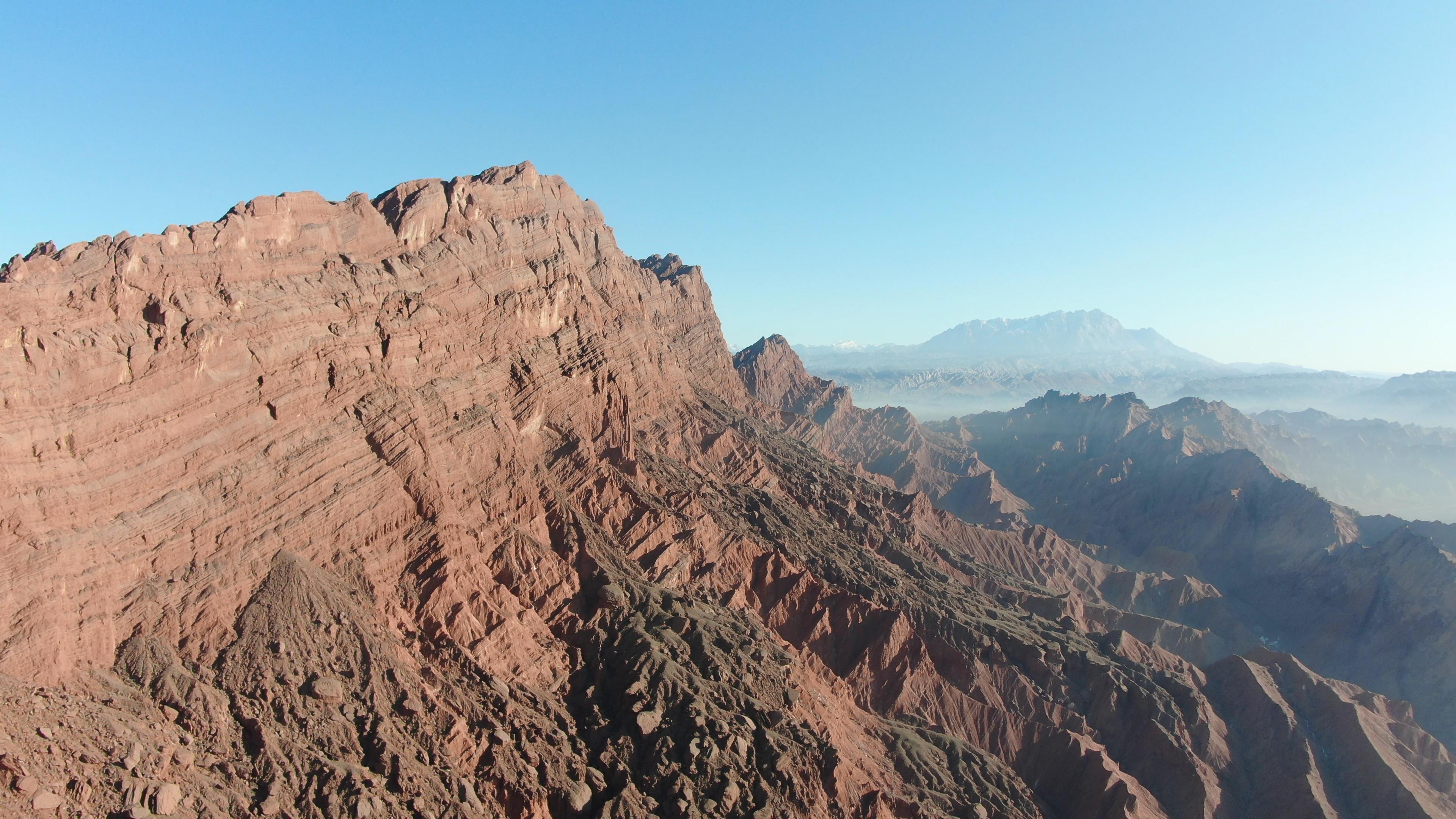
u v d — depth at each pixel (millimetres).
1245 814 76688
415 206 75625
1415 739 82875
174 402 50125
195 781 40281
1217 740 81688
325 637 50375
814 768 56281
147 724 41312
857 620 85000
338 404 59812
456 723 49750
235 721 44562
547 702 56094
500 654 57312
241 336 54625
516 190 92188
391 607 55281
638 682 58906
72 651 41781
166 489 48781
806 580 86938
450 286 76312
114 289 49562
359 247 69188
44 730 37406
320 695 47312
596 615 66062
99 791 36938
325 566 54625
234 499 51469
